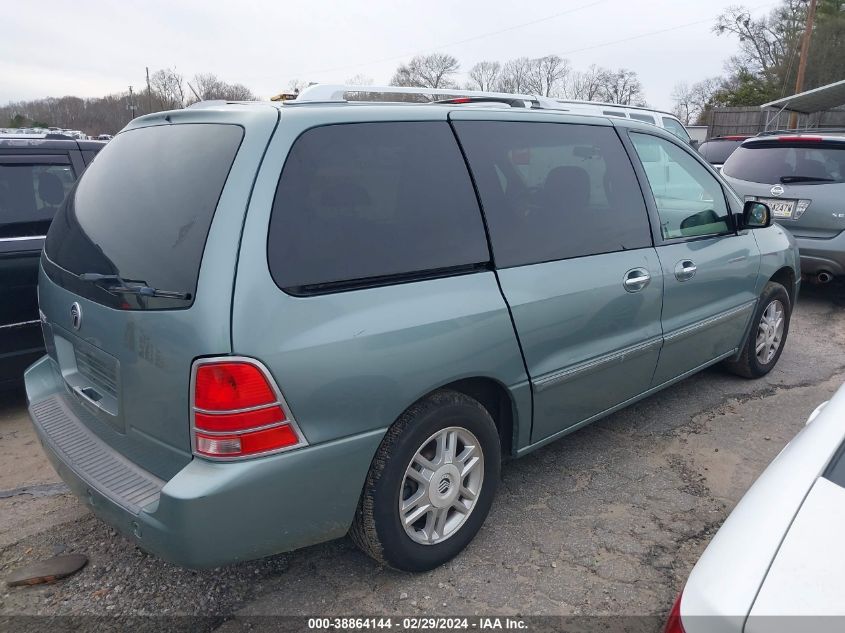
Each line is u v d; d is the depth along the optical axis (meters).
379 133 2.48
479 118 2.83
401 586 2.60
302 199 2.21
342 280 2.23
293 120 2.27
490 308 2.60
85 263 2.48
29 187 4.45
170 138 2.51
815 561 1.36
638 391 3.59
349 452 2.24
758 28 44.19
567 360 2.99
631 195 3.40
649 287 3.38
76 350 2.62
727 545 1.47
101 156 2.93
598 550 2.82
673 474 3.47
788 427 4.03
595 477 3.44
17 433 4.14
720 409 4.29
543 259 2.88
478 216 2.68
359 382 2.21
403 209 2.47
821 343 5.69
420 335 2.36
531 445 3.00
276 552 2.21
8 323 4.22
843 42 38.59
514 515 3.09
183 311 2.03
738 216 4.14
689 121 55.66
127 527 2.17
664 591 2.57
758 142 7.22
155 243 2.21
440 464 2.56
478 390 2.77
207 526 2.01
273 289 2.07
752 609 1.27
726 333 4.21
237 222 2.07
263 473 2.05
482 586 2.60
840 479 1.58
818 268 6.52
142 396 2.19
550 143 3.07
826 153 6.63
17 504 3.28
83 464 2.42
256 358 2.00
